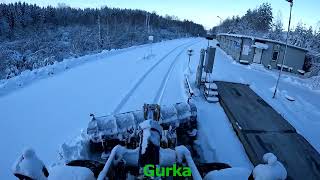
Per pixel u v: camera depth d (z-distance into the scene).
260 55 35.06
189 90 16.52
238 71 28.75
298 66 35.62
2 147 9.58
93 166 6.42
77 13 100.75
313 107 18.75
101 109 13.58
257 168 4.42
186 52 41.59
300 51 35.00
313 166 10.42
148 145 4.55
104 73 21.78
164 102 15.40
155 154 4.55
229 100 17.61
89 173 5.35
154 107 8.66
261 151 11.02
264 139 12.24
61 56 41.12
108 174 5.21
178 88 18.69
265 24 89.81
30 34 66.69
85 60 26.59
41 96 15.05
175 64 28.94
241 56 35.31
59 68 21.84
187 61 31.69
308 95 22.69
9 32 66.31
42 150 9.45
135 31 75.69
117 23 84.81
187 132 11.59
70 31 72.69
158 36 81.31
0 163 8.68
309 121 15.73
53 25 81.06
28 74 18.64
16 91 15.70
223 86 21.17
